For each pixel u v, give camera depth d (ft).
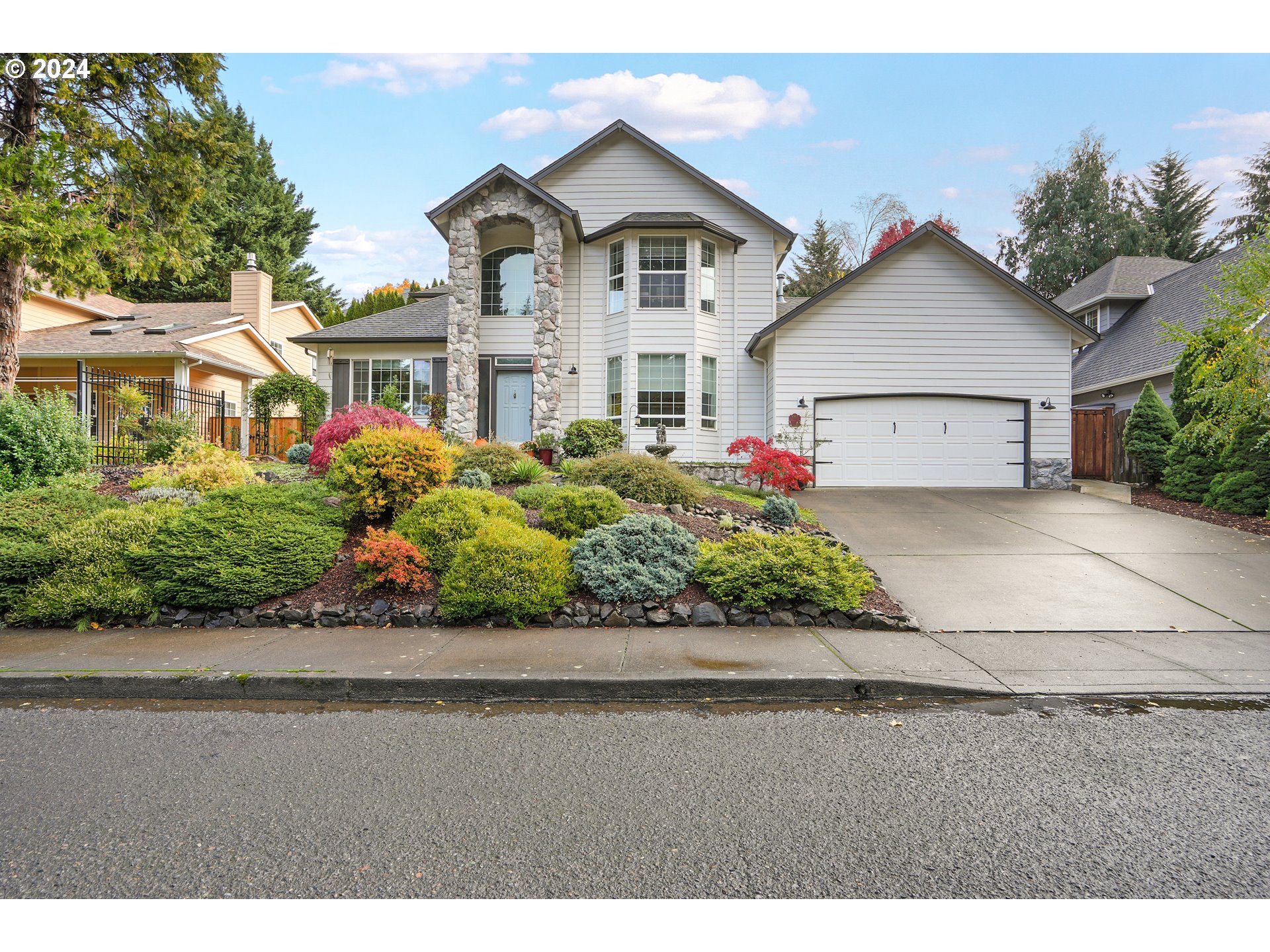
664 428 49.19
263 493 24.89
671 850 8.57
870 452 48.47
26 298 37.17
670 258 53.52
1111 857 8.46
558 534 25.14
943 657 16.74
